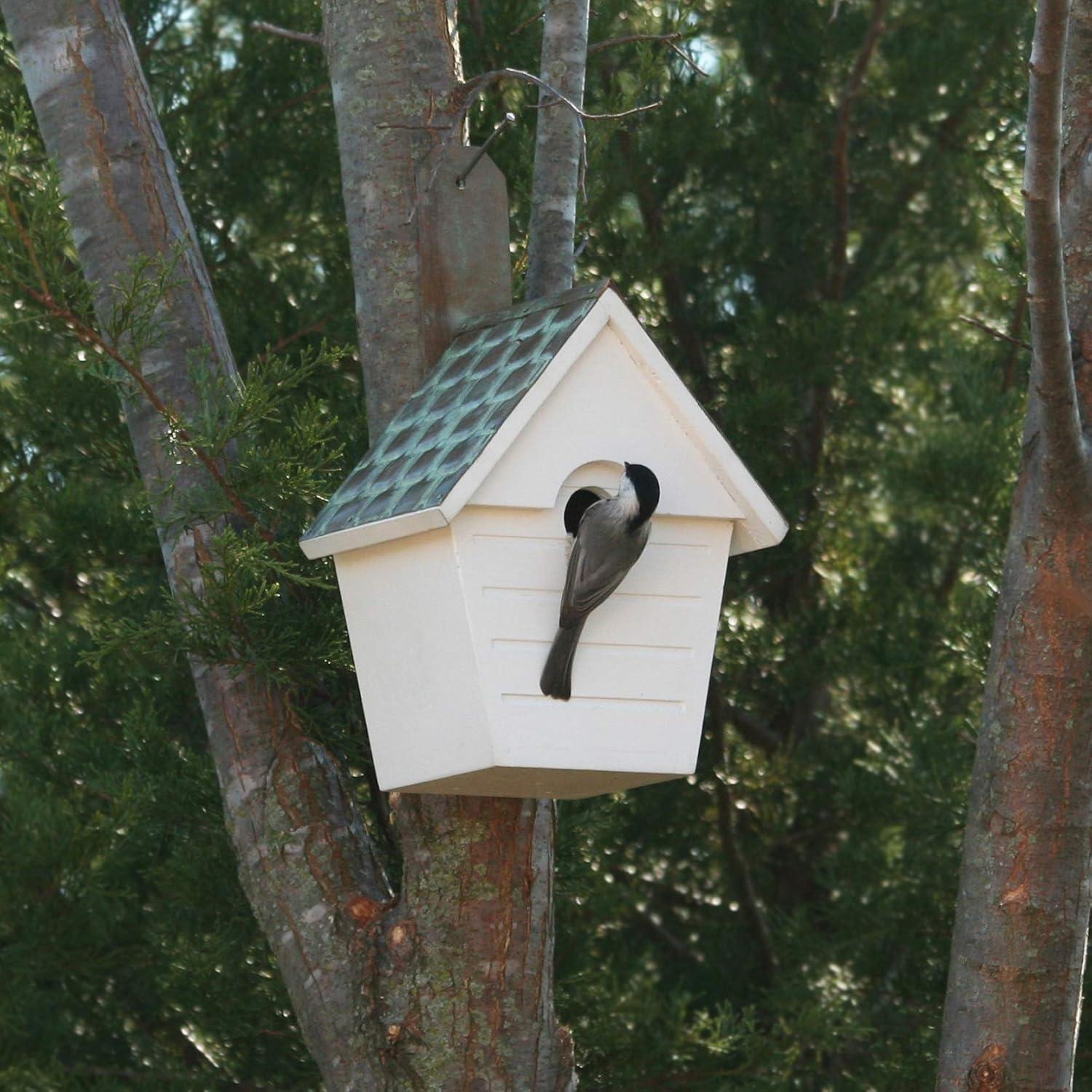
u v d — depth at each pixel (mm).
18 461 24188
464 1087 12234
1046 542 12391
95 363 13641
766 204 27578
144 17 25031
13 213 12734
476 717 11250
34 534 23328
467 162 13250
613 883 26016
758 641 26359
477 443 11195
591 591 11008
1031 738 12297
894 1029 23938
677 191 27031
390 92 13367
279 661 13234
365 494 11852
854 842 25297
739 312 27562
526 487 11352
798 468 26047
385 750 11859
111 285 13938
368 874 13070
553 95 12773
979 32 27703
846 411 27234
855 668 26344
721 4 27500
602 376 11719
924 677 26188
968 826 12680
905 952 24125
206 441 12812
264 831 13039
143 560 22016
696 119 25453
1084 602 11375
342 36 13641
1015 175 26984
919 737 24141
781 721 28156
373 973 12562
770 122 27188
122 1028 22922
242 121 24969
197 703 21859
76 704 22547
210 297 14406
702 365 26891
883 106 28500
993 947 12234
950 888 23516
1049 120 10531
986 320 27609
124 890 21484
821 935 24828
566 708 11438
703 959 27188
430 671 11531
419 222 13156
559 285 13828
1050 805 12219
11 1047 21438
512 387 11516
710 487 11906
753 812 27188
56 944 20438
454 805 12492
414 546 11484
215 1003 20594
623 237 25594
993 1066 12086
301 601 14203
